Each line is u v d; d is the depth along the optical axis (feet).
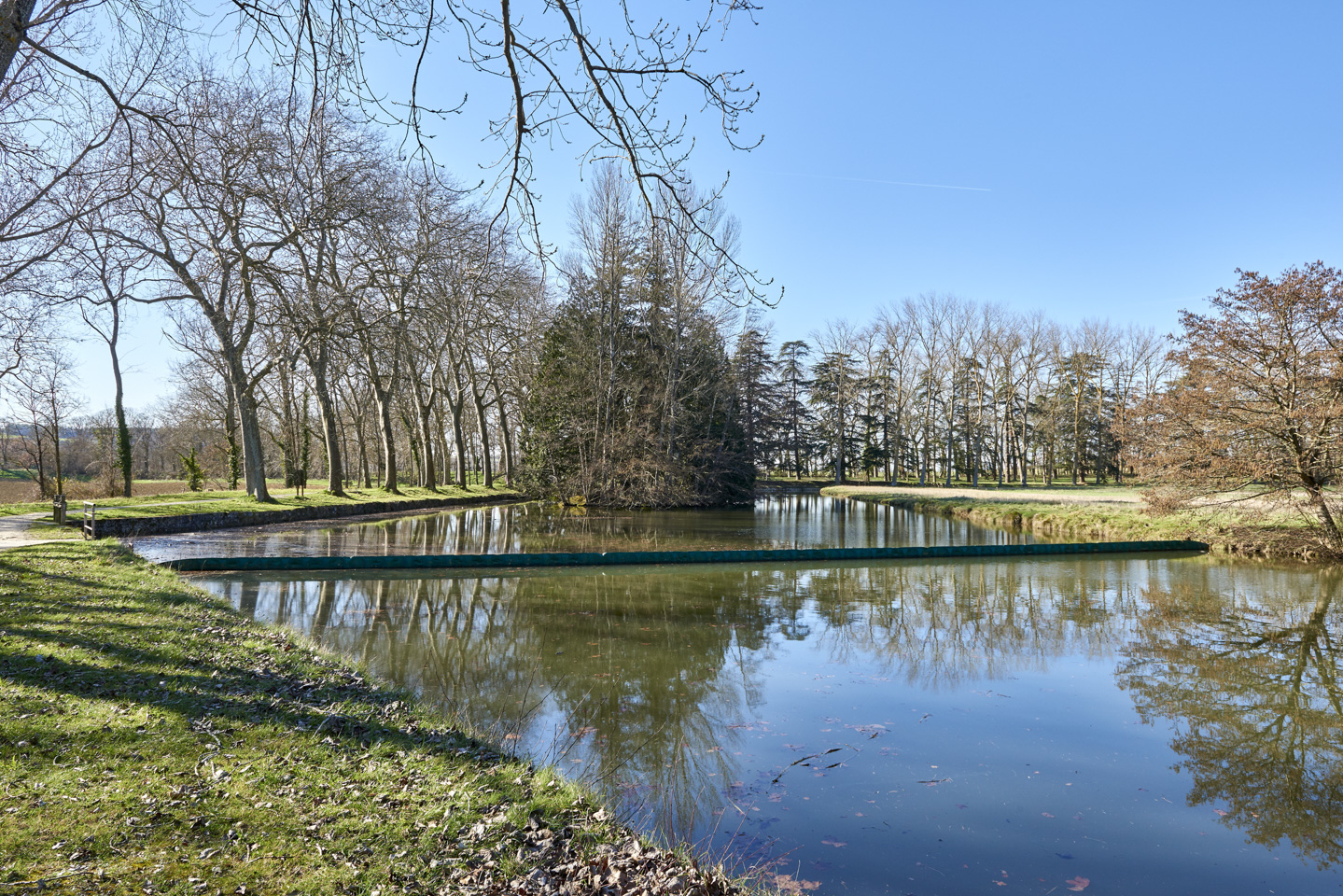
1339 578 53.06
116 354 87.81
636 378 102.01
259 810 13.30
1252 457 60.49
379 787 15.02
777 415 198.49
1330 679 29.19
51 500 80.33
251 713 17.93
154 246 69.00
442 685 26.03
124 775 13.88
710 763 20.39
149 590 31.78
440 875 12.08
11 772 13.30
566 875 12.53
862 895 14.02
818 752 21.33
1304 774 20.49
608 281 95.50
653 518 97.60
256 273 71.00
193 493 93.30
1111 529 74.28
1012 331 166.91
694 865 14.16
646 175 14.43
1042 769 20.52
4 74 16.10
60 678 18.43
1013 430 174.70
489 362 134.51
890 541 72.54
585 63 13.24
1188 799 18.88
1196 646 34.37
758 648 32.76
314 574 47.80
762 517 101.30
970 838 16.52
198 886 10.90
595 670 28.68
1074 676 29.55
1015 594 46.70
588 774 18.99
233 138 36.58
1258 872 15.47
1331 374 55.62
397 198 61.00
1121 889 14.66
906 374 177.78
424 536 70.18
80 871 10.83
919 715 24.71
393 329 76.18
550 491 111.24
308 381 122.31
